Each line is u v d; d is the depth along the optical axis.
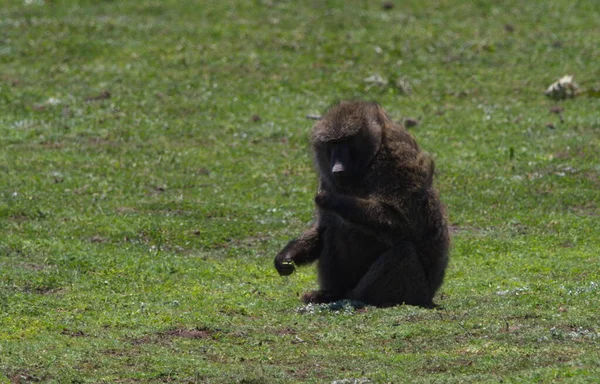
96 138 24.08
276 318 11.42
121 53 29.52
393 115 25.88
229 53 29.61
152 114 25.73
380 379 8.67
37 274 13.70
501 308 11.60
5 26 30.97
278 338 10.41
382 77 28.33
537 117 25.69
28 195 19.38
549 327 10.40
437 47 30.42
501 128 24.95
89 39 30.23
